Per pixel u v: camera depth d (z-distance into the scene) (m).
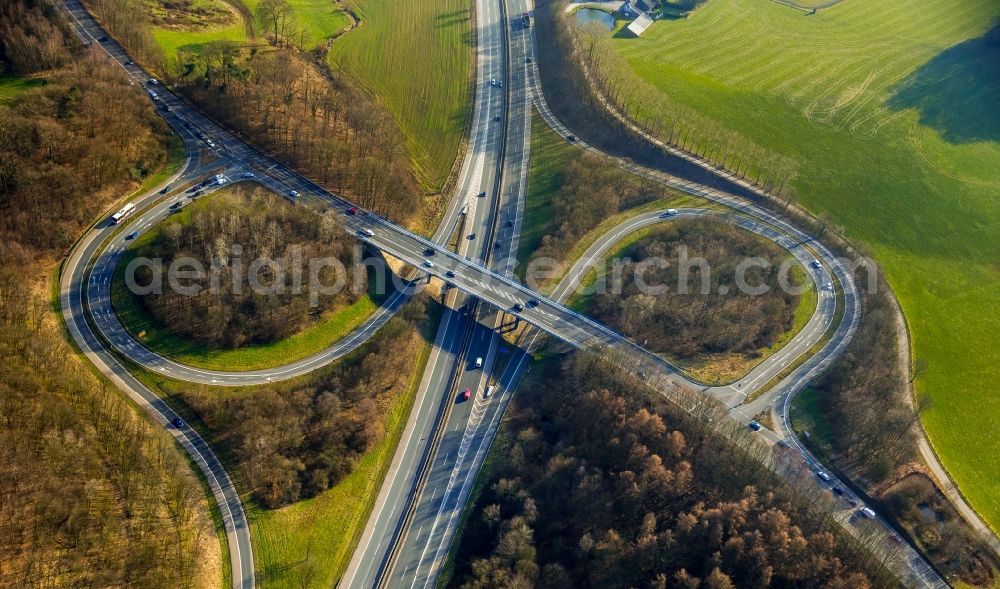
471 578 187.75
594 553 190.62
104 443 188.25
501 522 199.38
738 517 187.88
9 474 172.88
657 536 190.62
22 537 164.88
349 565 190.00
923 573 186.75
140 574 168.50
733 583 180.75
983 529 195.75
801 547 180.00
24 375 193.00
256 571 182.50
